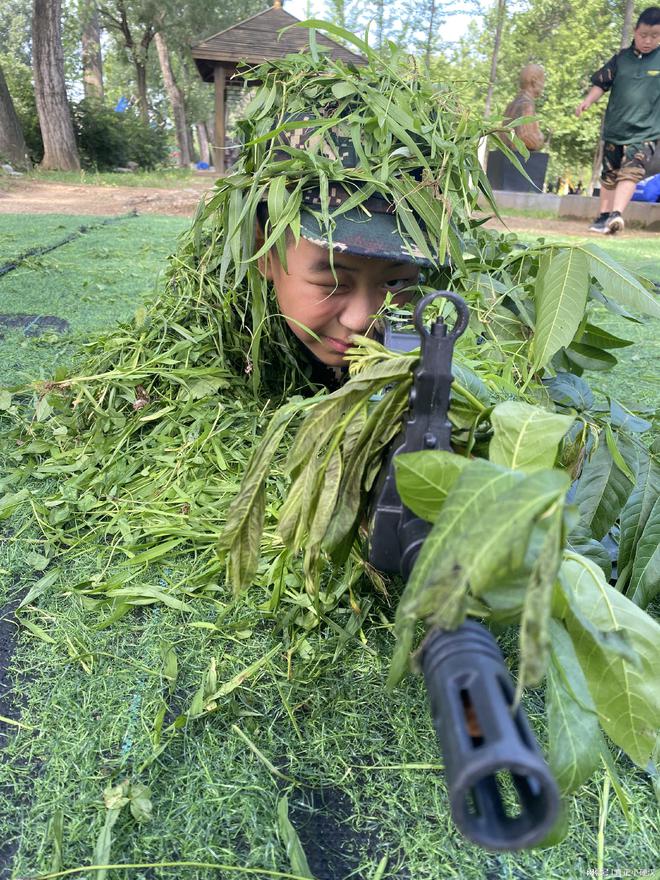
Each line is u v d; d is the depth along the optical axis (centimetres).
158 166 1792
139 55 2689
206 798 79
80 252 440
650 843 77
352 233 131
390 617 106
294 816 78
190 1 2489
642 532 104
